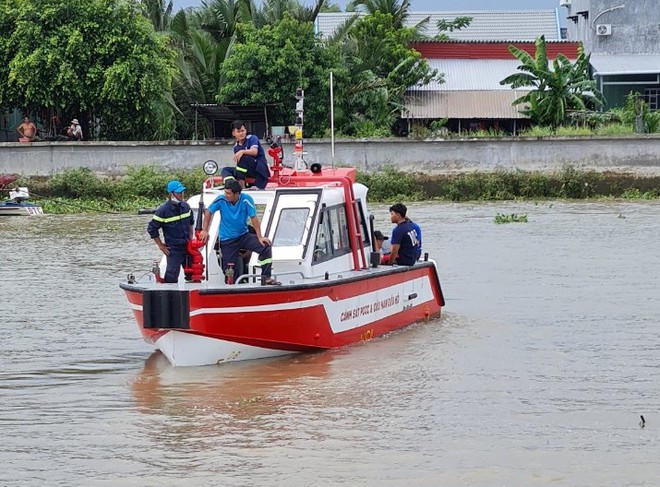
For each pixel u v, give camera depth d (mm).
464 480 10781
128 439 12109
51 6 43656
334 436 12109
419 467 11141
